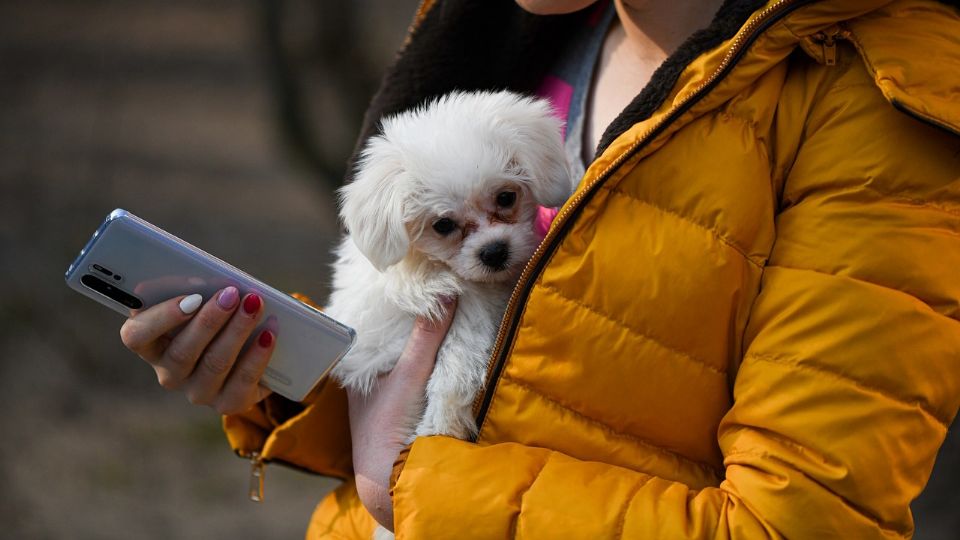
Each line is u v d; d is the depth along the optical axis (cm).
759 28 175
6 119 1334
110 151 1273
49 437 771
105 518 686
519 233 224
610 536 167
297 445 229
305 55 837
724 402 183
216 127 1353
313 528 236
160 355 204
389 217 225
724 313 178
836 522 160
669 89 180
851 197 171
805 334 168
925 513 504
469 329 211
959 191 168
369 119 258
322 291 969
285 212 1163
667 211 179
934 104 165
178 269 193
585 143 235
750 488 166
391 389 209
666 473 183
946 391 165
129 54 1527
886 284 166
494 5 251
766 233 179
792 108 181
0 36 1523
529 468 177
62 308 927
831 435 162
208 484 741
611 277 179
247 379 201
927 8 180
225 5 1684
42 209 1116
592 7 243
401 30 1215
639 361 179
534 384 186
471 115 233
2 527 665
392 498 185
